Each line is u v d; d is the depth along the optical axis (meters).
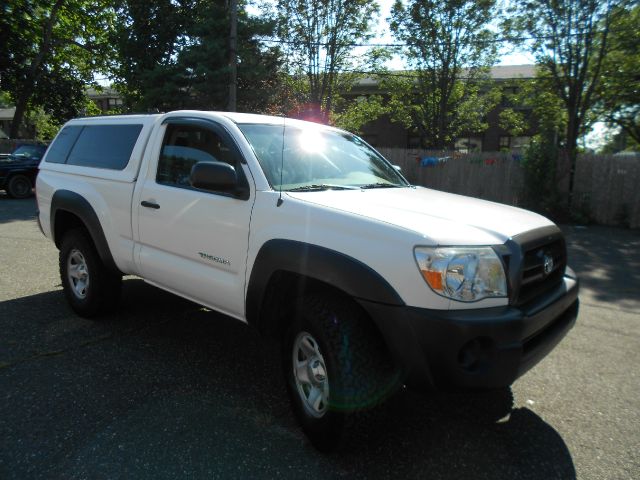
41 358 3.79
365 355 2.51
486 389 2.38
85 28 27.86
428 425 3.08
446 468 2.64
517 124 23.78
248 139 3.34
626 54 13.25
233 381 3.54
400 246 2.42
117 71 23.75
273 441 2.82
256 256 3.00
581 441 2.94
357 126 24.47
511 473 2.62
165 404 3.18
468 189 14.59
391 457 2.72
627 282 6.81
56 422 2.93
